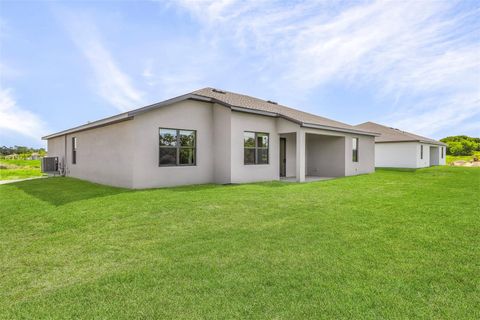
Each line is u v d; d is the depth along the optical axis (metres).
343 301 2.79
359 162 17.31
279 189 9.88
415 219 5.82
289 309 2.66
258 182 12.22
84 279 3.38
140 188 9.98
